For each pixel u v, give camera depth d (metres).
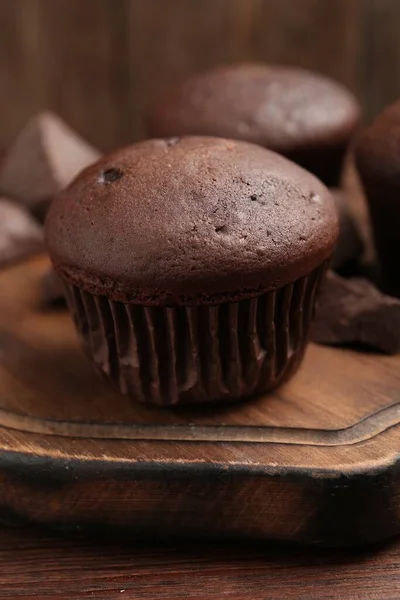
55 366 0.31
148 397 0.29
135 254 0.26
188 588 0.26
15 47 0.54
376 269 0.36
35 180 0.38
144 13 0.53
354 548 0.27
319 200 0.28
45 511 0.27
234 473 0.26
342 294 0.31
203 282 0.26
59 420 0.28
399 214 0.33
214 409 0.29
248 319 0.27
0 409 0.29
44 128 0.39
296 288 0.28
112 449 0.27
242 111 0.36
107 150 0.58
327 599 0.25
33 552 0.27
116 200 0.27
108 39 0.54
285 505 0.26
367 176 0.33
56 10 0.53
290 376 0.30
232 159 0.28
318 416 0.28
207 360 0.28
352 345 0.32
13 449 0.27
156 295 0.26
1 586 0.26
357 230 0.35
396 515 0.27
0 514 0.28
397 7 0.52
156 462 0.26
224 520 0.27
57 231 0.28
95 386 0.30
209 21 0.54
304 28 0.54
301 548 0.27
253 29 0.54
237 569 0.26
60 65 0.55
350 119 0.37
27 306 0.34
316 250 0.27
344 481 0.26
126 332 0.28
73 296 0.28
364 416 0.28
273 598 0.25
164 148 0.28
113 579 0.26
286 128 0.36
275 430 0.28
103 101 0.57
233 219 0.27
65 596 0.26
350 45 0.54
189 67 0.55
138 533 0.27
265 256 0.26
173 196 0.27
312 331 0.32
